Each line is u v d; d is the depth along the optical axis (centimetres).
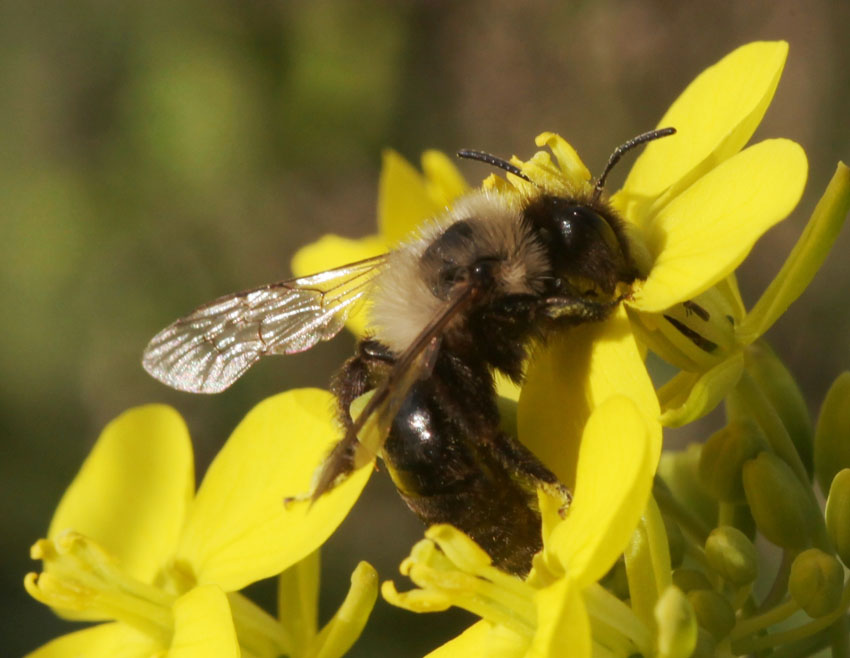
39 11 22
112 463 10
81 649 10
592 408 9
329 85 21
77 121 22
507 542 9
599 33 20
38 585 9
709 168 9
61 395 20
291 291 10
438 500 9
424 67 21
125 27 22
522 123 21
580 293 9
